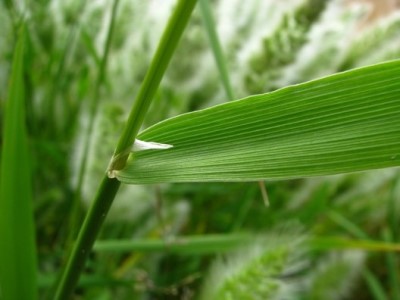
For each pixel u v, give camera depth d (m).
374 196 0.14
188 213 0.12
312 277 0.11
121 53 0.11
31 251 0.06
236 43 0.11
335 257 0.11
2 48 0.11
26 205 0.06
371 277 0.12
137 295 0.10
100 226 0.05
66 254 0.08
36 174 0.12
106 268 0.11
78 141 0.10
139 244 0.10
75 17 0.12
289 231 0.09
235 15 0.12
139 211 0.11
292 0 0.11
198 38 0.11
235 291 0.08
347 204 0.13
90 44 0.11
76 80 0.12
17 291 0.06
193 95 0.12
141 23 0.11
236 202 0.13
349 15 0.11
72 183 0.10
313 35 0.10
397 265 0.14
